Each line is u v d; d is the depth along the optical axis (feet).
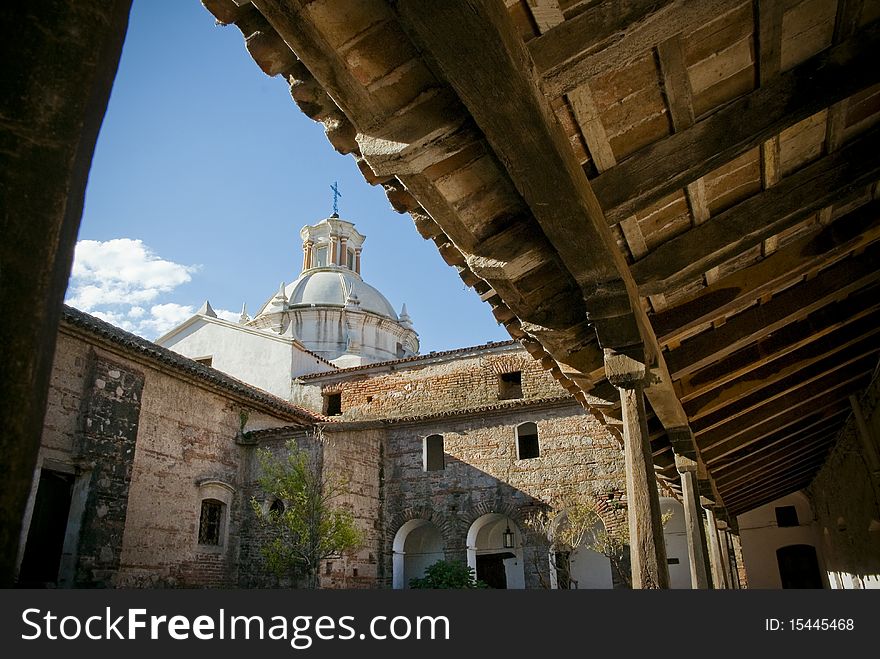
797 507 79.61
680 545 77.05
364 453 67.36
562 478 64.39
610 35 11.84
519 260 16.55
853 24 13.65
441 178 13.82
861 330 28.66
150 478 51.47
